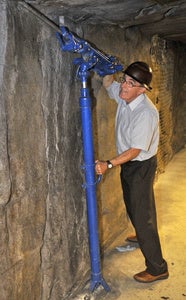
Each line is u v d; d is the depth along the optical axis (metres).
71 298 2.22
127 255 2.79
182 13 2.49
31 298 1.84
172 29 3.50
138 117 2.09
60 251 2.10
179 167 5.37
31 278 1.83
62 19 1.87
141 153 2.21
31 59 1.64
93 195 2.10
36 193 1.80
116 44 2.70
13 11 1.48
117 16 2.20
